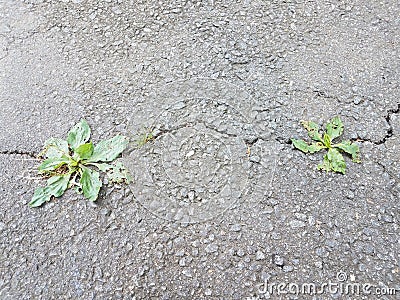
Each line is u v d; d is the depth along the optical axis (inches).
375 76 29.0
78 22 31.7
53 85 28.7
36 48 30.5
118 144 26.1
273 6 32.5
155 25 31.5
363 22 31.6
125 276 22.0
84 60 29.9
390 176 25.1
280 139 26.4
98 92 28.4
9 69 29.5
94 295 21.5
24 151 26.1
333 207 24.0
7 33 31.2
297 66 29.4
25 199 24.4
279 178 24.9
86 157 25.6
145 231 23.3
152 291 21.6
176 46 30.4
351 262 22.3
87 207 24.0
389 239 23.0
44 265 22.4
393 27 31.4
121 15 32.1
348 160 25.7
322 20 31.7
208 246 22.8
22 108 27.8
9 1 32.7
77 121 27.2
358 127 26.9
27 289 21.8
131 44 30.6
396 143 26.3
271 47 30.4
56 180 24.9
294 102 27.8
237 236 23.0
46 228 23.5
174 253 22.6
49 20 31.9
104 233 23.3
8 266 22.4
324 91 28.3
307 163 25.5
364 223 23.5
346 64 29.5
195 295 21.5
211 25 31.5
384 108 27.6
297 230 23.2
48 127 27.0
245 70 29.2
